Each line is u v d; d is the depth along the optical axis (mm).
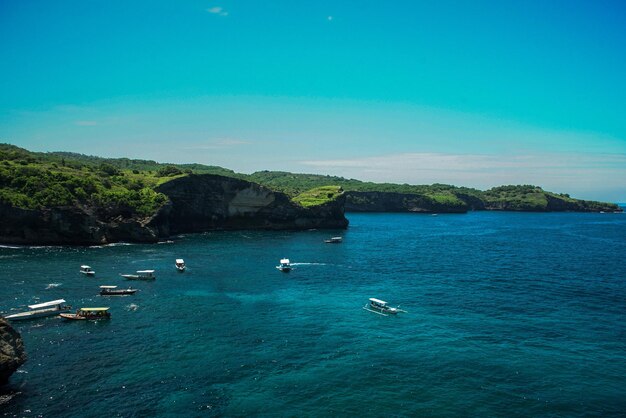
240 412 40188
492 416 40312
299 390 44219
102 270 97438
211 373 47531
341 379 46562
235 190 191250
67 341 55719
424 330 61469
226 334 58875
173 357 51375
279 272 100438
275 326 62344
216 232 183500
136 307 70438
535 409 41500
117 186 163625
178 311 68625
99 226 136250
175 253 124500
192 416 39438
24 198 127625
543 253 135625
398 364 50281
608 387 45594
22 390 43344
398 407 41469
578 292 83875
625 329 62438
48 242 130125
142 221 145750
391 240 168250
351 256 126438
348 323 64062
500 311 70812
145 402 41531
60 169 160375
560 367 49969
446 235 188750
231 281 90125
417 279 95312
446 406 41781
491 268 109250
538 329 62219
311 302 75125
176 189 172875
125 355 51719
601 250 143125
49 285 82750
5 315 63938
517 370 49125
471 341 57438
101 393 42969
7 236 126562
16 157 170750
